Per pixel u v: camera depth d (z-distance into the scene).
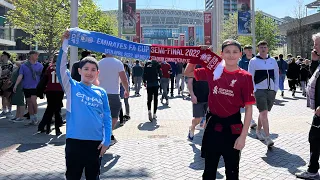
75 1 11.93
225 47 3.26
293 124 8.88
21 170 5.37
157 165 5.55
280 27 62.06
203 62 3.70
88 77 3.46
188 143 7.03
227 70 3.29
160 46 3.81
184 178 4.91
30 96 9.26
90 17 28.66
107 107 3.54
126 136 7.79
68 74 3.47
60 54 3.51
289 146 6.63
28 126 9.16
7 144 7.08
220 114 3.28
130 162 5.72
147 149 6.58
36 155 6.23
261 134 7.21
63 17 25.97
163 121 9.86
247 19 25.73
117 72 6.41
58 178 4.98
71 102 3.36
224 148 3.24
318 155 4.78
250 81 3.22
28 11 26.62
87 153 3.31
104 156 6.09
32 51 9.21
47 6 25.64
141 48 3.82
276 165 5.45
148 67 9.89
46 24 25.95
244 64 8.32
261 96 6.56
